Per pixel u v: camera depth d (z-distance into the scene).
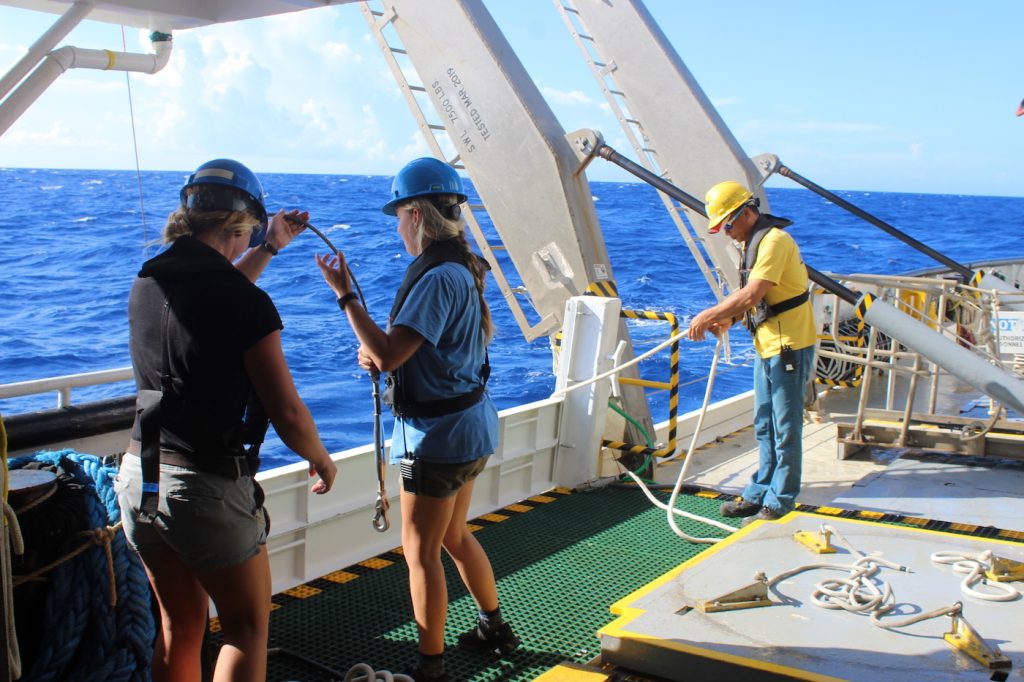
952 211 94.75
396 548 4.65
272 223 2.90
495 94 6.45
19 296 18.36
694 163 8.92
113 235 27.88
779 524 4.05
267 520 2.55
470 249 3.08
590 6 9.18
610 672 3.08
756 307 4.93
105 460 3.41
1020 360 7.73
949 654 2.82
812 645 2.90
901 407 7.73
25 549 2.58
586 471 5.80
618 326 6.12
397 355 2.83
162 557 2.47
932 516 5.11
